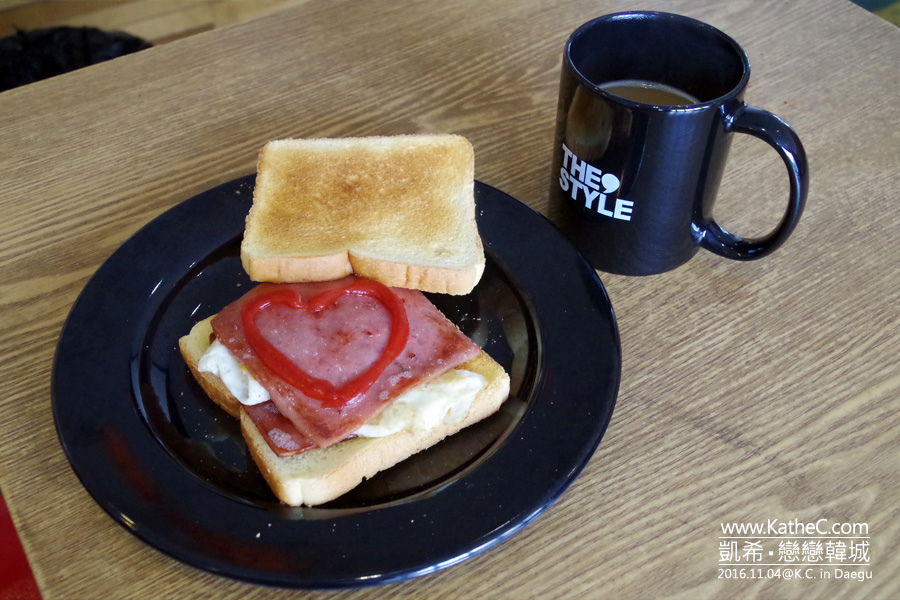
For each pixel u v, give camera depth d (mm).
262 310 529
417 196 585
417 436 500
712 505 489
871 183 626
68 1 1283
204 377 516
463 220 570
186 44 737
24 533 476
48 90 695
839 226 604
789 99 677
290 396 495
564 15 764
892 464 501
